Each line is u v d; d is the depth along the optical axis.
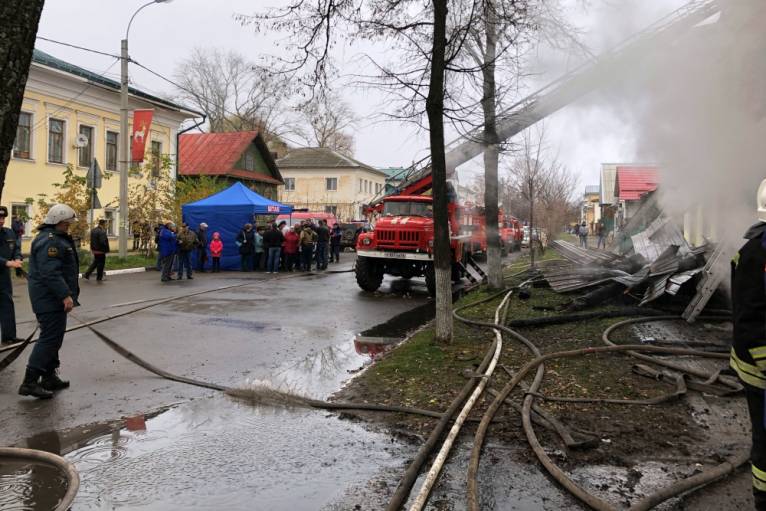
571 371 5.64
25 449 3.82
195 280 15.45
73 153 24.23
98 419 4.60
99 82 24.73
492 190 11.44
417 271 13.39
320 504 3.20
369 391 5.21
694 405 4.66
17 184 21.89
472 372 5.54
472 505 3.04
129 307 10.39
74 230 17.56
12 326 7.11
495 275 11.68
